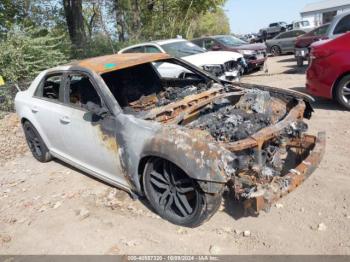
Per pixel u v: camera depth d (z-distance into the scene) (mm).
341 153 4891
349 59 6320
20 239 3904
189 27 22266
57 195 4715
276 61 17578
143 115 3893
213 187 3146
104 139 4031
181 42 10773
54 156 5570
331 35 9109
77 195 4613
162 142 3406
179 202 3621
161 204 3775
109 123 3953
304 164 3547
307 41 15516
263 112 4098
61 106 4727
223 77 9578
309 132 5766
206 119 4008
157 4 21828
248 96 4340
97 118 4074
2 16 12266
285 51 20250
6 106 9227
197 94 4445
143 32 21484
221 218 3725
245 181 3254
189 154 3225
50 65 10227
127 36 19844
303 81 10391
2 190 5125
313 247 3205
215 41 13289
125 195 4422
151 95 5117
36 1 16062
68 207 4367
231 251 3273
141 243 3529
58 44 12133
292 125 3893
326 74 6621
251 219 3666
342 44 6422
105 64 4449
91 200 4441
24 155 6438
